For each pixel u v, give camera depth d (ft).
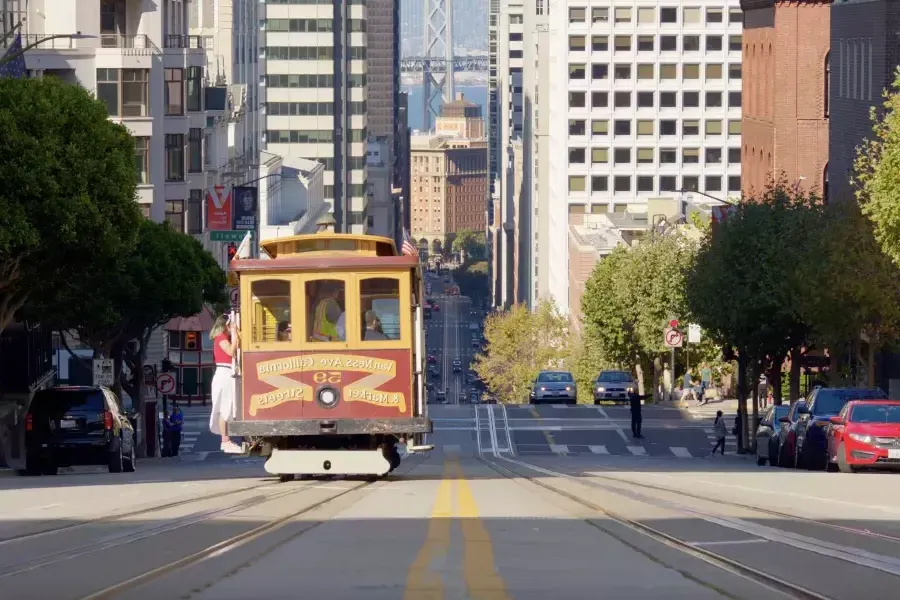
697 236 386.32
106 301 167.22
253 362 84.23
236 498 62.28
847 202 170.09
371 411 83.97
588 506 57.67
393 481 84.12
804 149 322.55
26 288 128.98
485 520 50.42
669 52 622.13
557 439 230.27
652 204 514.27
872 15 231.50
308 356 84.02
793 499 62.95
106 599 29.35
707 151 626.64
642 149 625.00
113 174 124.88
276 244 86.28
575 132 625.82
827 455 111.45
